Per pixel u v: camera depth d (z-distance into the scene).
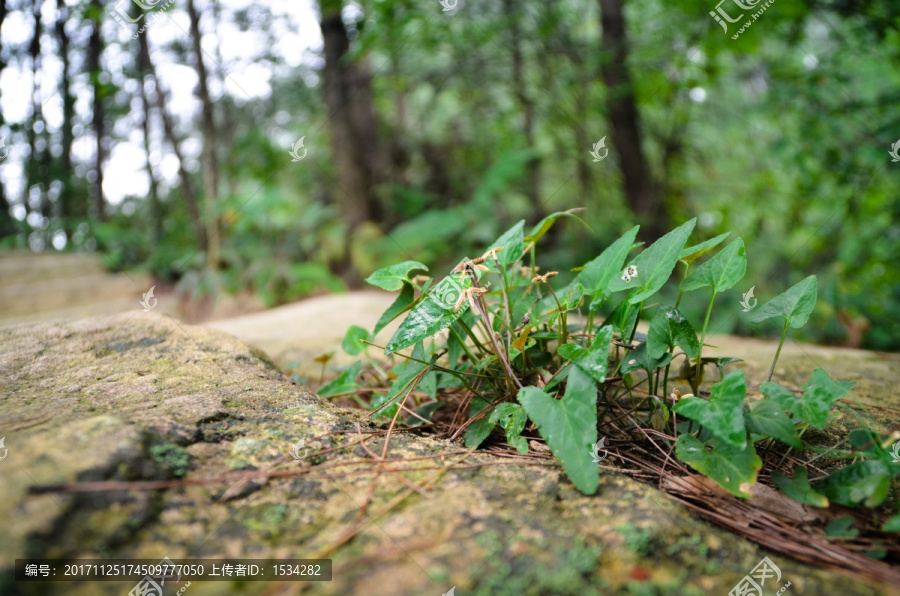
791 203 5.15
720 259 1.38
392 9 4.95
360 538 1.01
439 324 1.34
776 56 5.10
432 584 0.91
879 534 1.14
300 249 6.35
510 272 1.83
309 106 7.26
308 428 1.39
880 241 4.47
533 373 1.58
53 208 7.75
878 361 2.32
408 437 1.44
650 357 1.42
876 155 4.15
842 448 1.46
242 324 3.38
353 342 1.94
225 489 1.10
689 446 1.27
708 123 6.17
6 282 5.59
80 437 1.11
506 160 6.18
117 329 1.96
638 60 5.11
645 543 1.03
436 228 5.89
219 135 7.80
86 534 0.92
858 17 4.15
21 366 1.65
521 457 1.35
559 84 6.04
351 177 6.41
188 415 1.34
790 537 1.12
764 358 2.31
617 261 1.45
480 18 5.73
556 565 0.97
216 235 6.12
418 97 8.59
